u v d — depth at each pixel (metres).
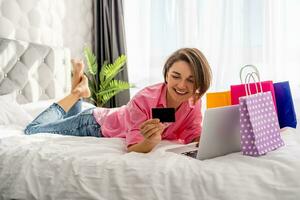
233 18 3.02
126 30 3.66
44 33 2.86
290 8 2.76
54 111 1.93
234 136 1.19
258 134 1.08
